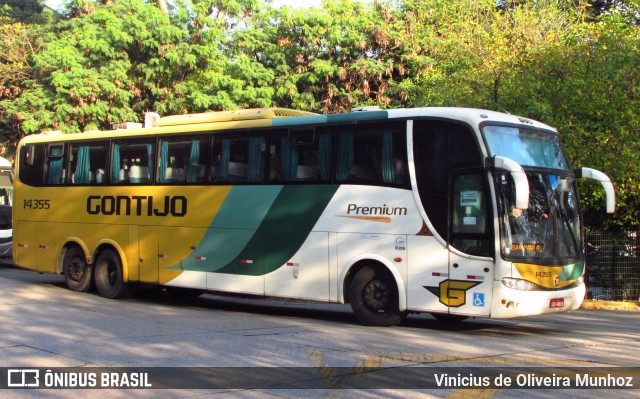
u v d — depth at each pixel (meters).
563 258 11.15
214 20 24.73
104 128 24.05
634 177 16.83
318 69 23.91
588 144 16.88
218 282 13.66
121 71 23.02
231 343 9.93
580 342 10.50
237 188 13.50
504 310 10.46
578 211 11.80
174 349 9.40
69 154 16.62
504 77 18.61
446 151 11.15
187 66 24.06
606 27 17.70
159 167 14.82
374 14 25.34
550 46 18.08
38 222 17.09
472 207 10.81
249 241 13.23
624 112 16.72
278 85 24.12
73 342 9.81
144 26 23.23
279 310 14.91
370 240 11.73
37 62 23.83
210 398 6.90
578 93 16.89
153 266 14.73
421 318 13.63
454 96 19.53
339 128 12.33
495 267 10.50
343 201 12.10
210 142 14.05
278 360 8.73
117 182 15.53
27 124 23.03
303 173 12.66
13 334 10.38
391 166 11.65
